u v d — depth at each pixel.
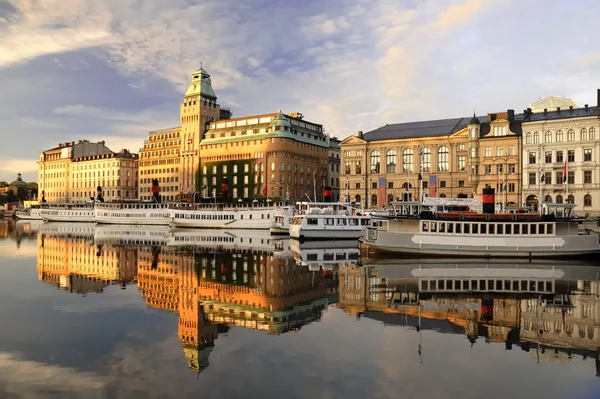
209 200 168.25
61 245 87.06
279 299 40.66
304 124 190.62
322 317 34.69
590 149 110.31
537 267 56.38
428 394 21.80
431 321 33.31
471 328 31.64
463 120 142.38
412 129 144.75
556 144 114.19
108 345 28.66
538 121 116.25
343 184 146.88
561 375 23.84
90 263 62.78
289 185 174.62
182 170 199.25
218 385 22.91
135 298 41.44
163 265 60.59
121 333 31.08
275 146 172.62
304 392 22.05
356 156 145.62
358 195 144.50
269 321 33.78
